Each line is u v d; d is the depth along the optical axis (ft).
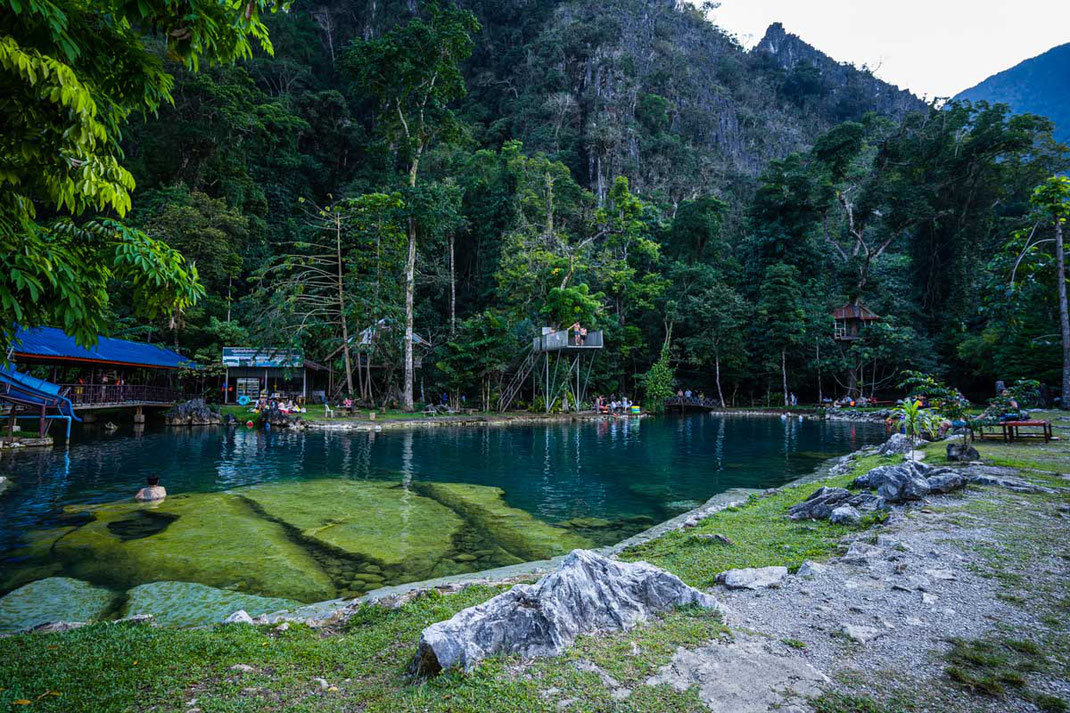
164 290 15.83
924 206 149.59
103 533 30.50
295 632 15.03
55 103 11.82
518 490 44.16
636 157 234.99
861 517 24.49
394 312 118.93
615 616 13.55
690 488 44.88
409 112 141.38
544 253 140.05
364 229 122.93
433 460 60.29
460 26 129.18
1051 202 76.02
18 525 32.14
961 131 163.02
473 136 226.58
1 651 13.05
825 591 15.75
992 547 18.89
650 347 161.79
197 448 67.72
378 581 23.80
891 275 171.83
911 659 11.47
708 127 295.89
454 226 151.12
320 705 10.18
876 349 132.98
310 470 53.01
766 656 11.69
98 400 84.28
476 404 133.28
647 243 166.71
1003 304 87.61
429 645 11.23
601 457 62.59
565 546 29.12
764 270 165.27
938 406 47.26
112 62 13.97
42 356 70.44
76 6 12.46
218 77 169.89
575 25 259.80
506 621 12.41
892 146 169.37
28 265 12.02
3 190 13.32
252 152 179.01
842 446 71.20
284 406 100.07
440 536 30.83
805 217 172.76
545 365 130.72
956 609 13.99
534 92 253.65
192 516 34.30
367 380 126.21
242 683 11.20
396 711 9.85
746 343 146.82
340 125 217.56
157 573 24.35
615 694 10.25
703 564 19.89
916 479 27.45
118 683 11.16
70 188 13.61
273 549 27.86
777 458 60.90
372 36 271.90
